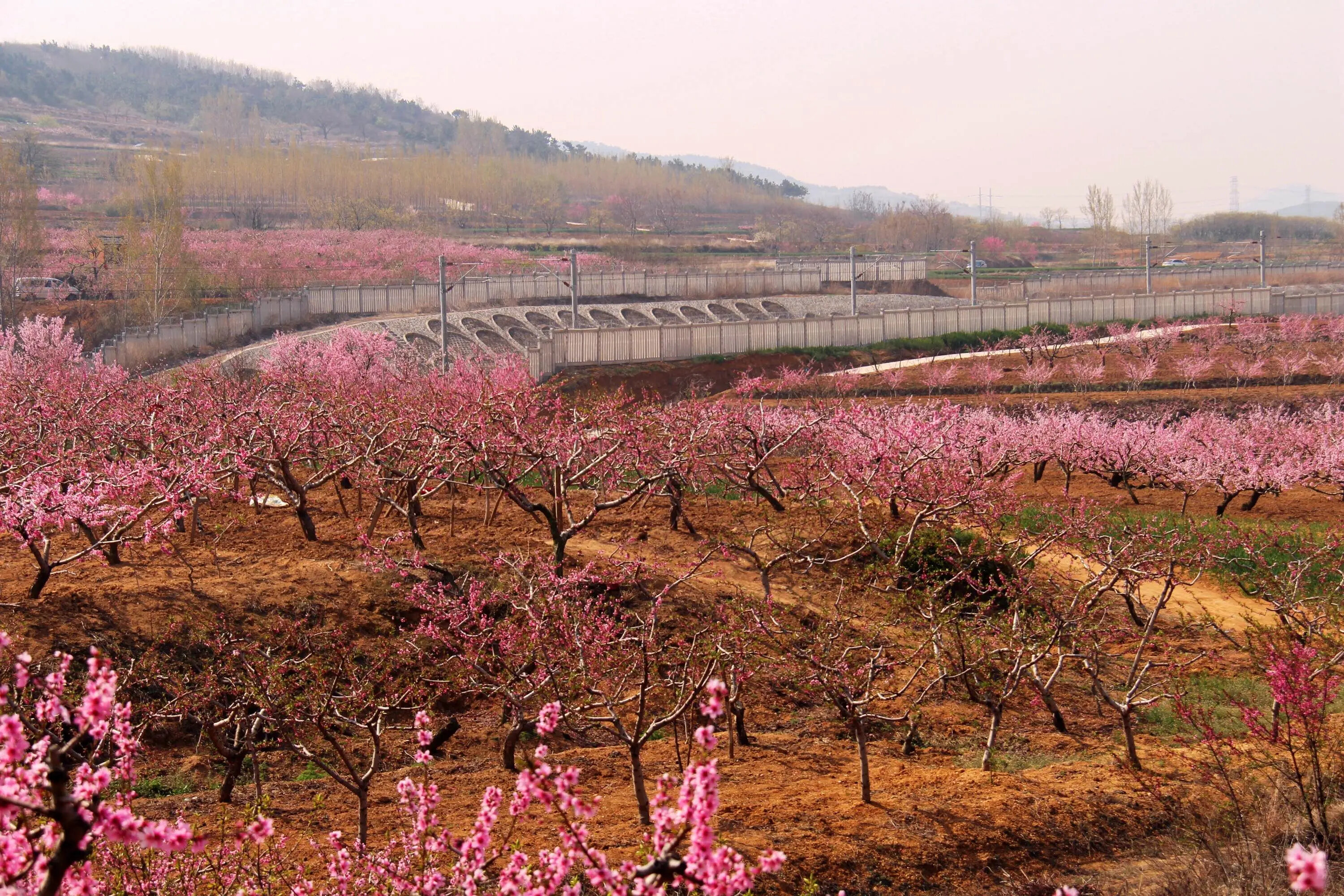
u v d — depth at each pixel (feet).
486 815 17.13
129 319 195.72
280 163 427.33
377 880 22.16
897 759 38.45
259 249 291.58
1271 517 88.33
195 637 39.88
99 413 67.05
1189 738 40.01
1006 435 101.91
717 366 179.42
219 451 55.21
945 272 351.25
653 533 63.21
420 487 58.90
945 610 43.04
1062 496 98.58
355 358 118.42
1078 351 185.98
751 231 508.12
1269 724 40.57
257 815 25.54
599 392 75.31
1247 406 149.69
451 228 418.31
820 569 58.65
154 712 33.71
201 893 22.97
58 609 40.88
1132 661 51.37
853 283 219.41
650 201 560.20
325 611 44.16
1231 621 57.11
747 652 37.01
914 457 66.64
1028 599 45.03
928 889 28.09
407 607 45.62
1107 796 33.37
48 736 15.76
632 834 28.94
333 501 68.23
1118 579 46.65
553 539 52.29
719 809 31.58
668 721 30.99
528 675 36.35
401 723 39.50
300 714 31.86
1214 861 28.84
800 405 147.23
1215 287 313.12
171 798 32.48
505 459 58.85
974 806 32.22
